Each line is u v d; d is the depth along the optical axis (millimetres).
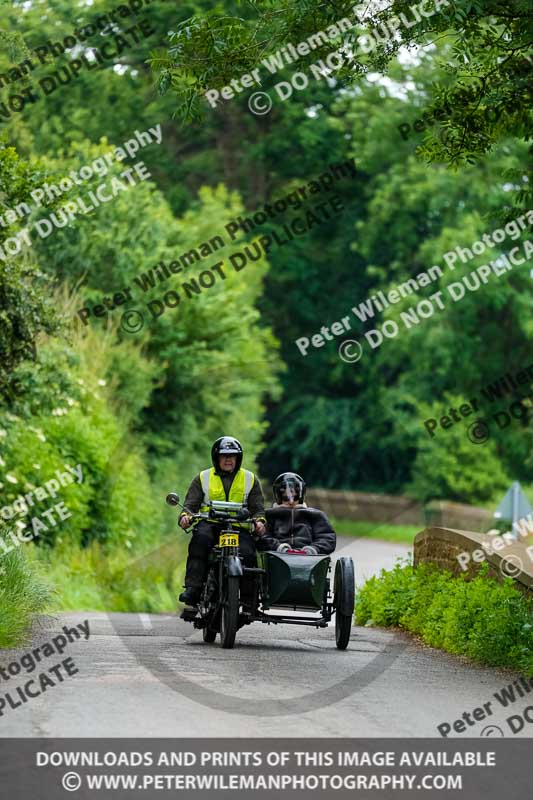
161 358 49000
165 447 49062
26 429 35219
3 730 12820
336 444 87188
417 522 77250
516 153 76625
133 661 18281
